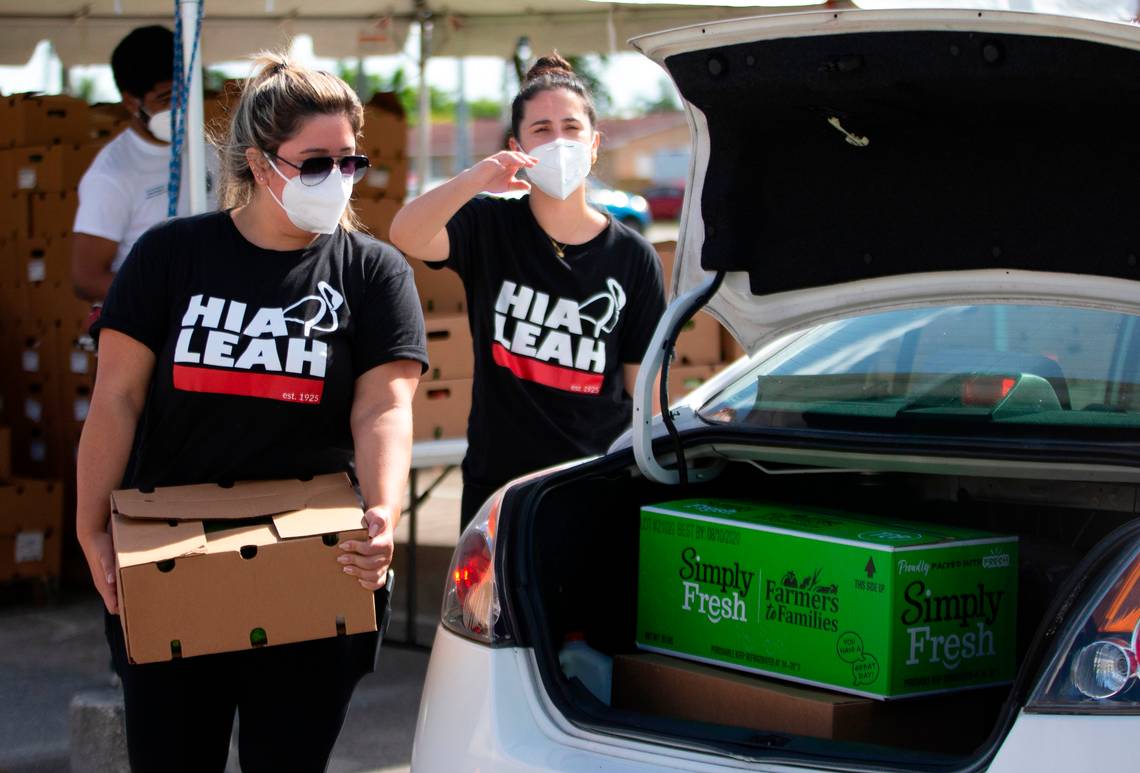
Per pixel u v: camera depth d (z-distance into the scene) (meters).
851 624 2.30
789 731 2.31
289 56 2.54
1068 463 2.26
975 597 2.36
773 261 2.76
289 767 2.54
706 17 6.68
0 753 4.02
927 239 2.54
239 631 2.27
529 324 3.41
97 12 7.12
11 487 5.55
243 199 2.53
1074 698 1.86
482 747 2.23
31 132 5.94
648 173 47.88
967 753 2.38
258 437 2.47
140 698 2.45
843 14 2.24
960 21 2.13
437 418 5.14
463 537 2.55
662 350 2.73
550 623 2.55
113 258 4.85
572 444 3.46
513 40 7.48
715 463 2.90
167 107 4.75
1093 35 2.02
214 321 2.43
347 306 2.52
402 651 5.16
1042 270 2.44
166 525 2.31
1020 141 2.35
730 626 2.49
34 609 5.64
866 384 2.73
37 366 5.97
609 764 2.13
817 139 2.58
